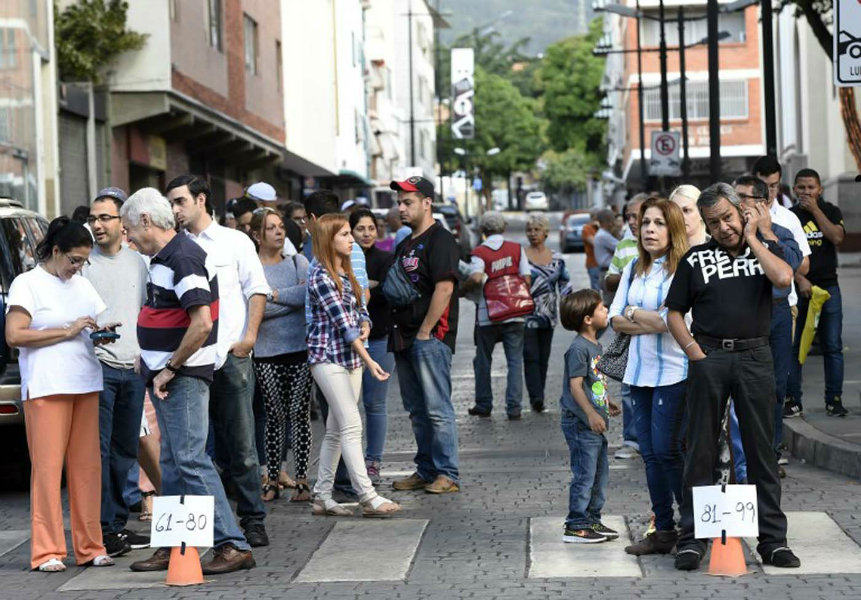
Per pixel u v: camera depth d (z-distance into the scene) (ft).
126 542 31.30
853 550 28.17
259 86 115.96
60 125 77.77
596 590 25.68
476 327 51.06
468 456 42.50
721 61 228.02
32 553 29.22
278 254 36.88
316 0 146.92
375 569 27.94
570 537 29.81
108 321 31.45
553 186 447.01
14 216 39.60
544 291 51.62
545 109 385.70
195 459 28.27
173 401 28.30
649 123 230.68
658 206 28.50
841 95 75.31
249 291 31.50
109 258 31.96
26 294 29.35
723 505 26.73
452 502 35.12
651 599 24.86
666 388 28.04
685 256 27.32
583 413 29.48
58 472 29.35
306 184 150.10
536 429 47.78
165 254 28.12
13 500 37.99
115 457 31.17
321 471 34.35
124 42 81.82
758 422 27.07
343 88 164.25
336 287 33.35
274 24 123.44
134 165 89.45
